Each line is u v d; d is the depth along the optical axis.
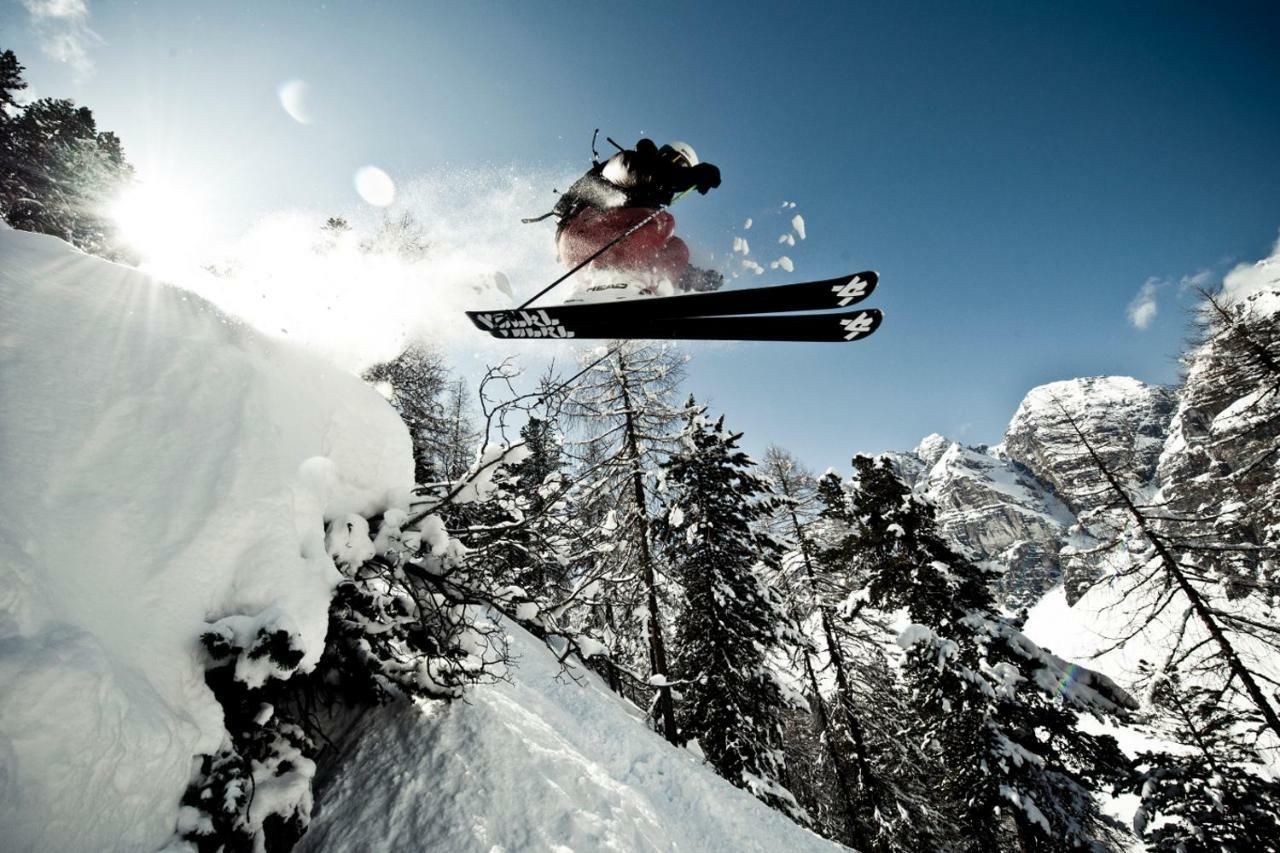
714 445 11.94
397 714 5.02
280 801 3.21
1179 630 9.98
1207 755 9.27
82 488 2.54
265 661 2.73
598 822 4.68
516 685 7.30
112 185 15.75
